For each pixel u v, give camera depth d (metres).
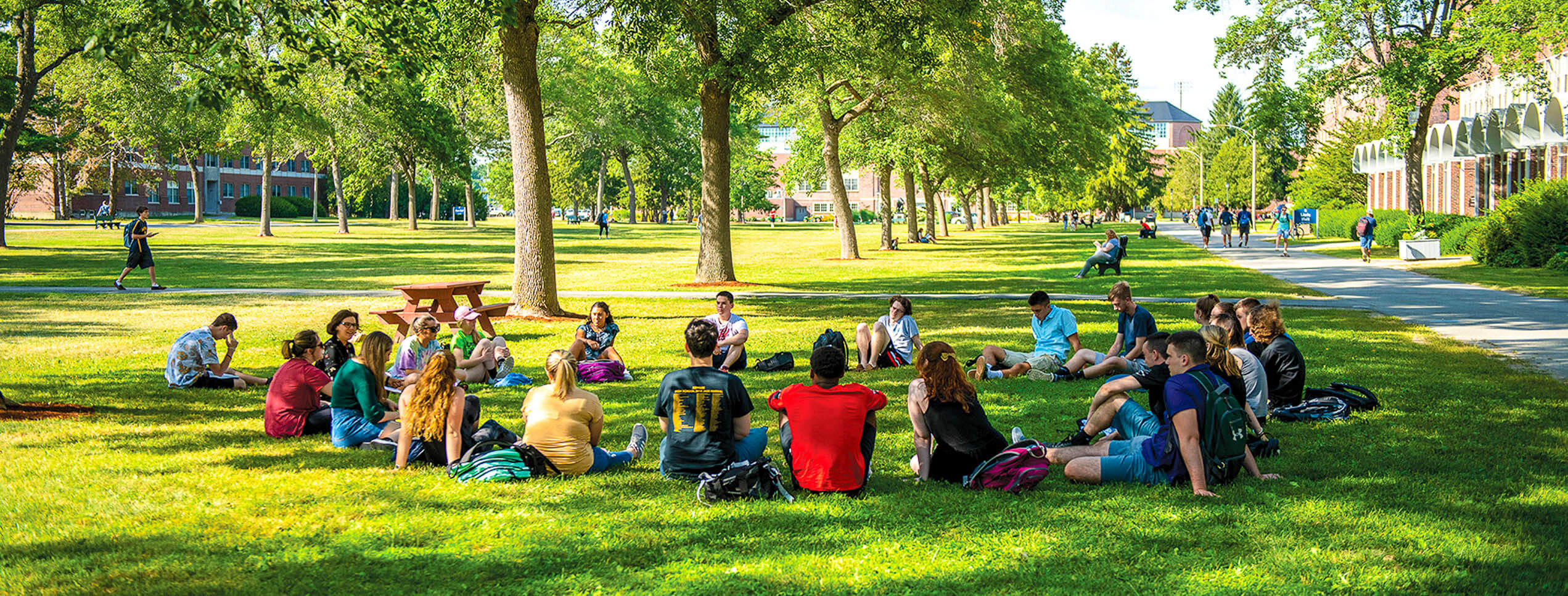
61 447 7.96
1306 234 58.06
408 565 5.29
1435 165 47.56
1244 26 38.31
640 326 16.92
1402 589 4.87
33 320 17.42
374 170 61.78
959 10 24.42
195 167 69.75
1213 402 6.52
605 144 77.06
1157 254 40.66
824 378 6.69
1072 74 40.69
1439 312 17.95
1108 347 14.10
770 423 9.11
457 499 6.49
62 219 76.12
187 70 18.09
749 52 21.45
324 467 7.36
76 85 45.62
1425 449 7.74
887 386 10.80
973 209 120.69
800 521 6.03
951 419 6.79
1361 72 37.56
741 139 85.56
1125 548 5.46
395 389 10.27
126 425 8.86
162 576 5.12
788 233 72.31
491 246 47.84
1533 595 4.81
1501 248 29.48
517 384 11.12
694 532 5.81
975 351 13.54
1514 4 31.72
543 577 5.13
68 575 5.12
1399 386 10.49
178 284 25.31
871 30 24.28
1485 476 6.92
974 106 33.03
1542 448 7.75
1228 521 5.95
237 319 17.75
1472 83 52.31
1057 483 6.80
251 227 67.00
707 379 6.95
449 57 19.23
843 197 37.94
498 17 15.95
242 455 7.69
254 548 5.55
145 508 6.27
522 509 6.23
